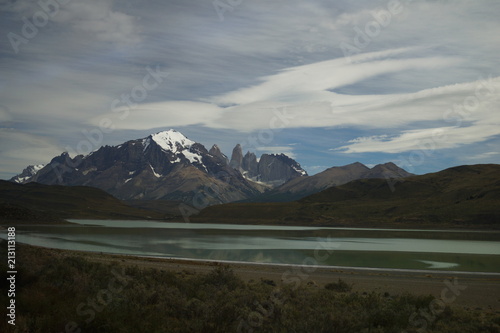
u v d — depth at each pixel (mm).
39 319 11469
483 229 159375
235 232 129750
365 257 52250
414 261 47656
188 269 33000
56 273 18422
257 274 31203
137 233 110062
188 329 12180
